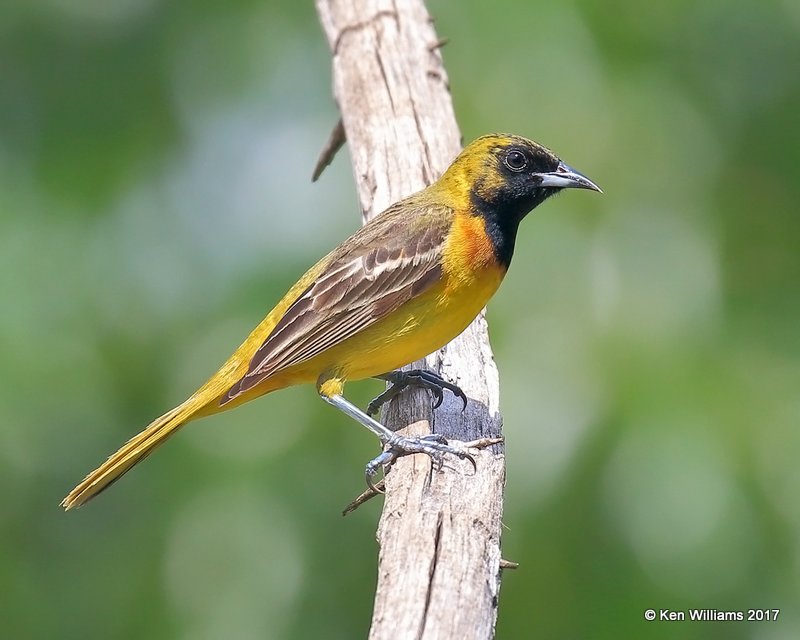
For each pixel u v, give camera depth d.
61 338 13.81
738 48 14.84
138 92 15.34
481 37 14.38
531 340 13.16
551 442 12.60
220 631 13.42
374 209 11.02
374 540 13.48
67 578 13.77
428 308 9.50
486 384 9.70
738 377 12.80
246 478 13.64
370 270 9.50
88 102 15.13
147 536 13.80
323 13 12.99
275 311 9.97
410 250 9.52
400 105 11.75
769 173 14.92
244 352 9.95
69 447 13.77
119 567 13.80
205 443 13.97
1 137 14.79
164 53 15.44
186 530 13.68
